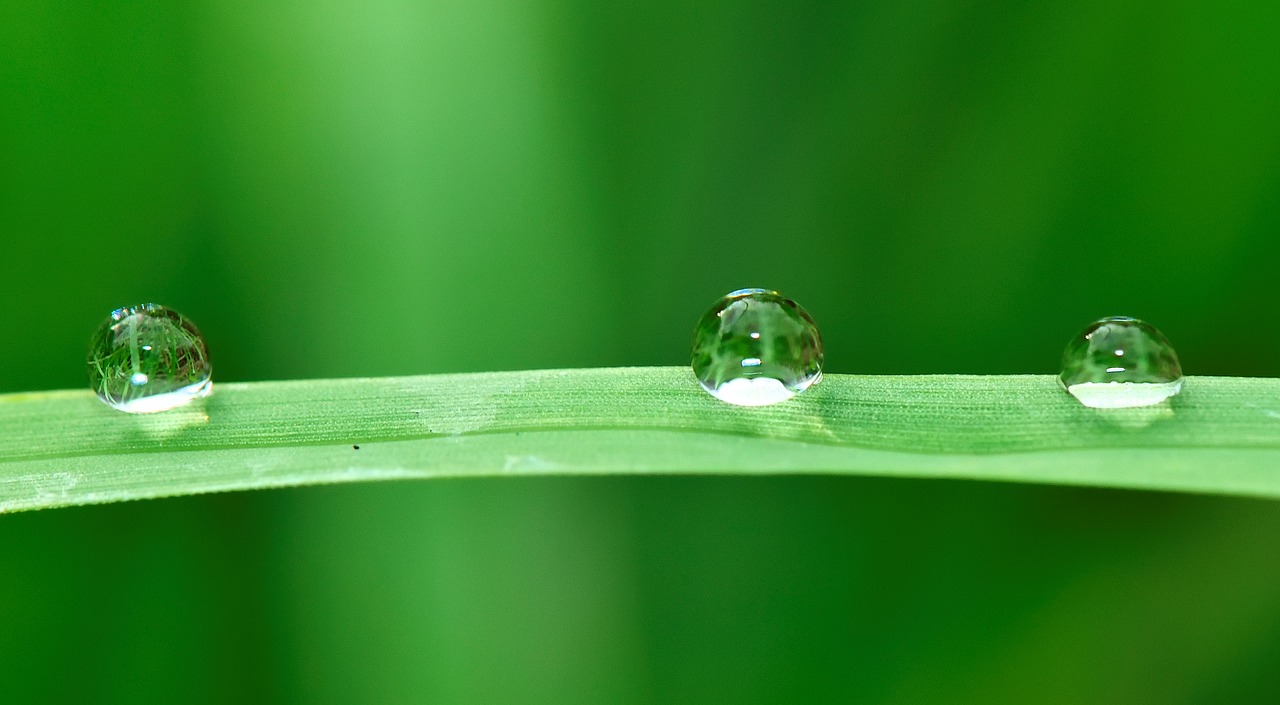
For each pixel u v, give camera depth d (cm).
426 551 8
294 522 8
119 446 8
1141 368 8
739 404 8
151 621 8
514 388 8
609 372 8
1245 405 8
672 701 8
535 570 8
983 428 8
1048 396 8
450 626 8
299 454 8
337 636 8
